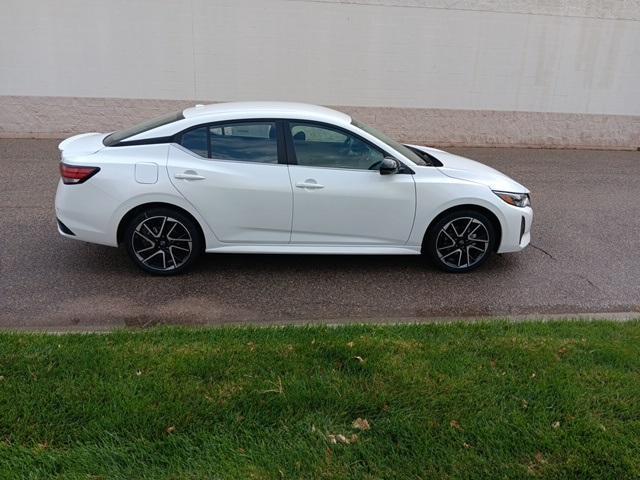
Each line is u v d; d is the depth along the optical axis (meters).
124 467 2.35
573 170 10.70
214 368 3.07
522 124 13.11
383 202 4.71
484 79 12.59
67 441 2.47
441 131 12.81
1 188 7.36
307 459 2.43
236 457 2.42
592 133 13.48
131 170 4.43
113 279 4.68
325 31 11.63
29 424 2.56
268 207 4.59
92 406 2.69
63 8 10.66
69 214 4.52
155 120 4.93
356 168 4.71
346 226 4.74
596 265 5.58
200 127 4.54
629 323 4.08
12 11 10.52
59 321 3.92
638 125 13.58
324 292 4.63
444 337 3.66
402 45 11.99
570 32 12.55
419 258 5.50
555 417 2.81
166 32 11.12
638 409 2.89
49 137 11.34
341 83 12.05
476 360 3.33
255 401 2.80
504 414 2.81
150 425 2.59
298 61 11.73
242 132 4.58
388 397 2.89
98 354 3.17
